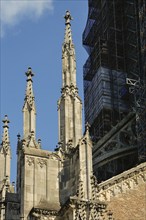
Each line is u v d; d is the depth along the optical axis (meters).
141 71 65.81
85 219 35.31
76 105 45.06
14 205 45.69
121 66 74.31
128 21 75.50
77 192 36.12
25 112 45.50
